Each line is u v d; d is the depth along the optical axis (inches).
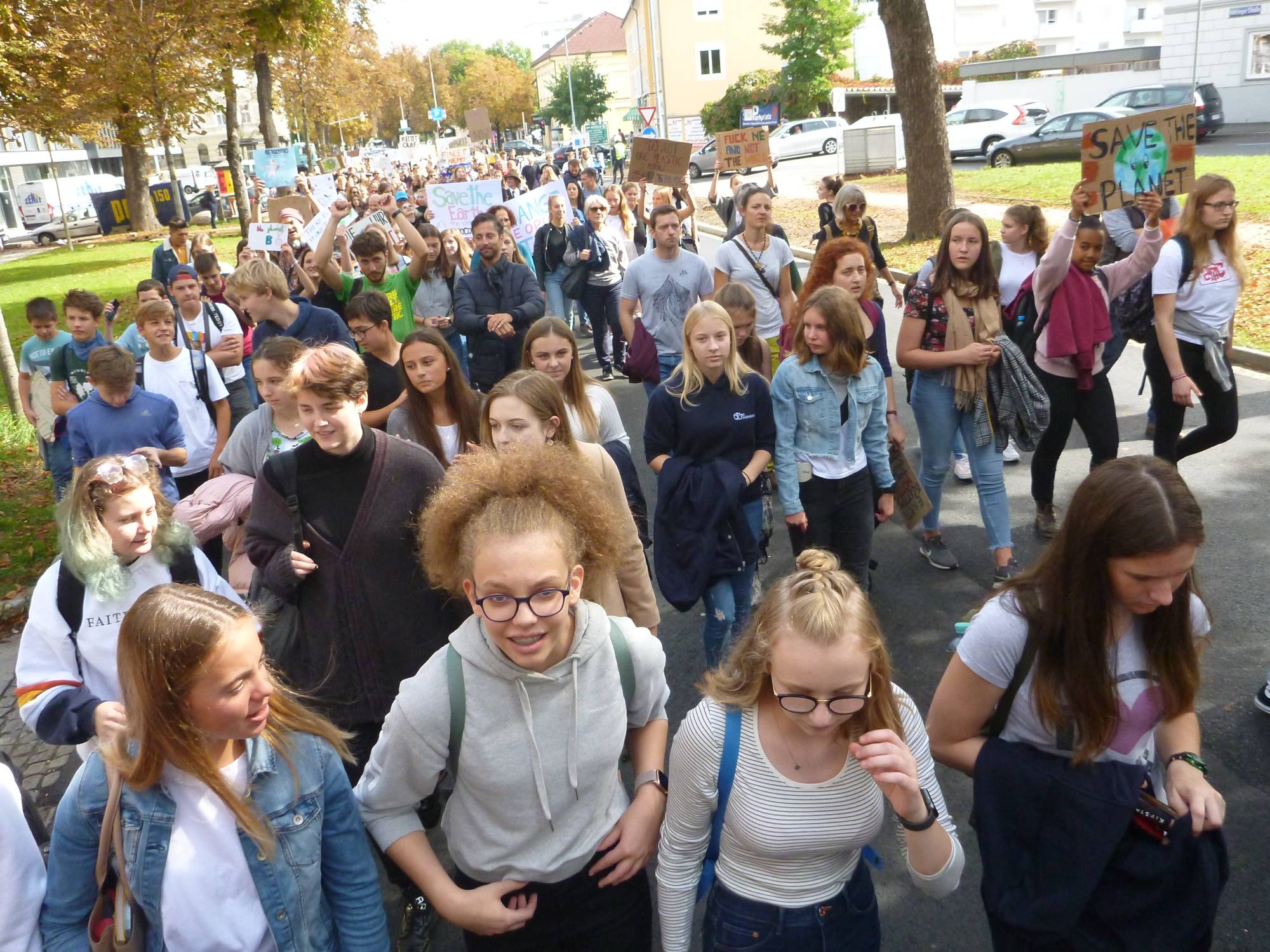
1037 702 83.5
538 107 3801.7
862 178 1267.2
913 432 314.2
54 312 268.5
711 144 1517.0
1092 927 81.7
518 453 86.7
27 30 506.6
